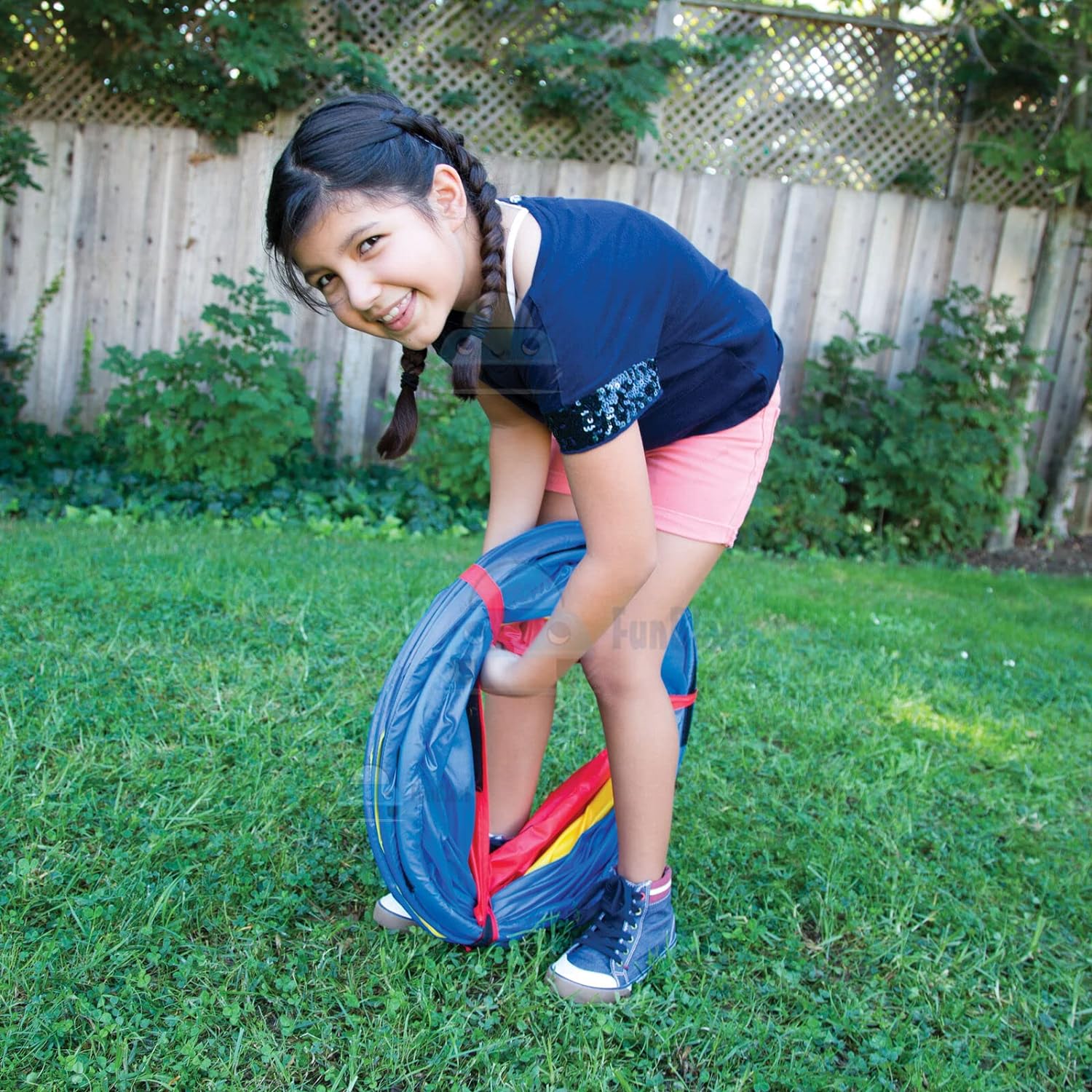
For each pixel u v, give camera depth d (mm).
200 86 5633
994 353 6039
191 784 2123
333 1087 1389
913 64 6238
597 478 1377
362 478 5883
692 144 6246
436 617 1562
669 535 1619
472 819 1653
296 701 2625
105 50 5668
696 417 1587
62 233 5828
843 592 4590
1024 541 6590
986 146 5957
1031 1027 1669
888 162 6367
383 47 5984
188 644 2926
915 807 2395
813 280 6262
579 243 1376
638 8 5754
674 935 1767
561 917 1832
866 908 1971
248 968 1605
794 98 6223
